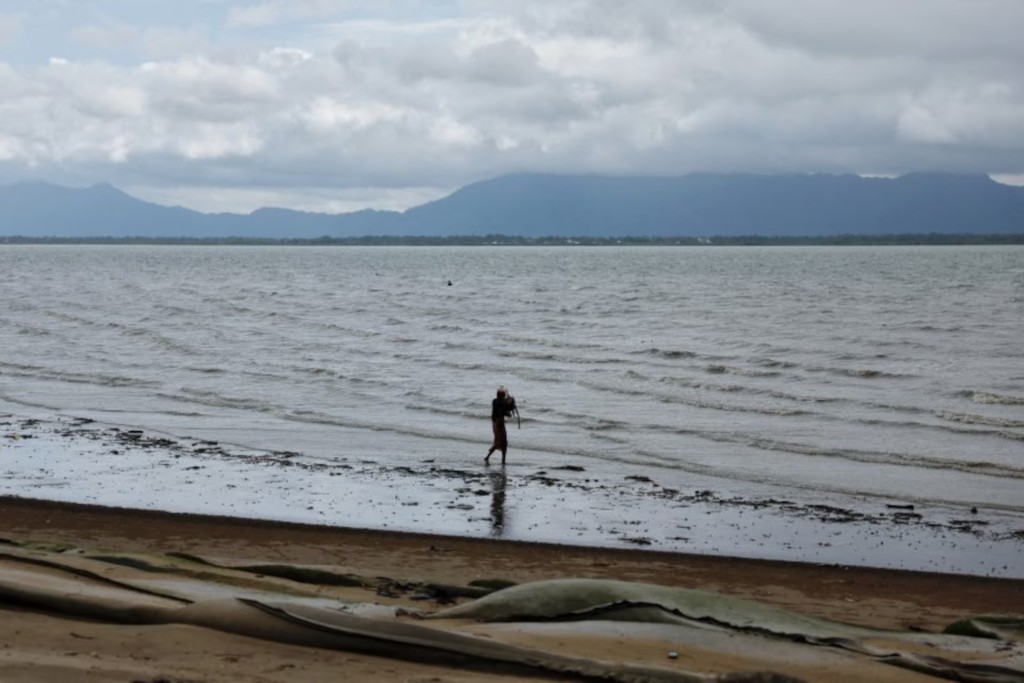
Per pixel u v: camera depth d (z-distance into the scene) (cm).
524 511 2027
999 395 3512
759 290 10488
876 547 1800
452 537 1806
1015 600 1495
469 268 18212
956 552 1773
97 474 2327
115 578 1192
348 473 2369
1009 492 2231
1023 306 7875
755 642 1029
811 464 2498
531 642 985
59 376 4034
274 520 1909
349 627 932
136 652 878
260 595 1138
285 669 852
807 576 1614
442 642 920
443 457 2566
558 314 7306
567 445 2720
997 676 956
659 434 2866
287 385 3794
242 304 8200
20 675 780
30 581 1093
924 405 3341
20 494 2117
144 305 7981
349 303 8462
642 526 1923
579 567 1625
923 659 995
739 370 4175
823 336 5572
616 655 958
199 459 2516
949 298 8912
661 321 6675
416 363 4422
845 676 943
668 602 1105
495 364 4384
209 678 804
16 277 13062
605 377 3988
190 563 1380
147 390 3688
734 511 2050
